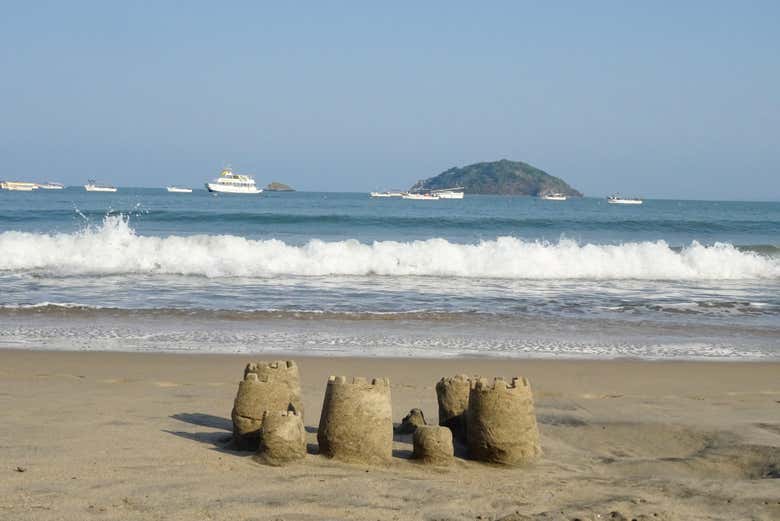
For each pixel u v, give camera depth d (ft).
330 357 36.09
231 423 23.91
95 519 14.96
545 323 46.88
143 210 171.94
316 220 131.85
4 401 25.43
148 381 30.30
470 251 71.31
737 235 130.93
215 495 16.60
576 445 23.48
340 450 19.98
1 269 63.52
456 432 23.39
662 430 25.03
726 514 17.08
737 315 51.26
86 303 49.80
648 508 17.26
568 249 72.69
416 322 46.11
